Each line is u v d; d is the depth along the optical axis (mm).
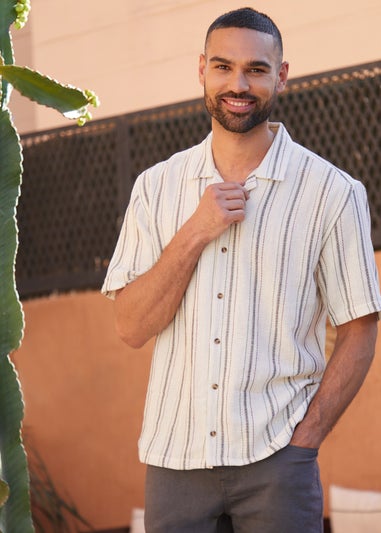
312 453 3547
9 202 3129
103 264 7309
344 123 6574
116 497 7059
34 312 7457
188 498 3584
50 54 8117
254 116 3576
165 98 7672
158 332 3664
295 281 3588
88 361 7227
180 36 7613
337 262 3645
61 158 7500
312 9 7078
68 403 7273
